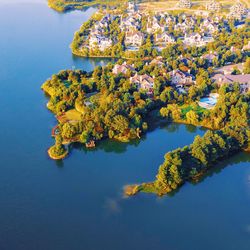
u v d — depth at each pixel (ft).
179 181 635.66
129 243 538.47
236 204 607.78
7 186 643.45
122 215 583.17
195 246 536.01
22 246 532.73
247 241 544.62
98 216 581.12
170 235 551.59
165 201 609.42
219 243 540.93
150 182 648.79
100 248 529.86
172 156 653.30
